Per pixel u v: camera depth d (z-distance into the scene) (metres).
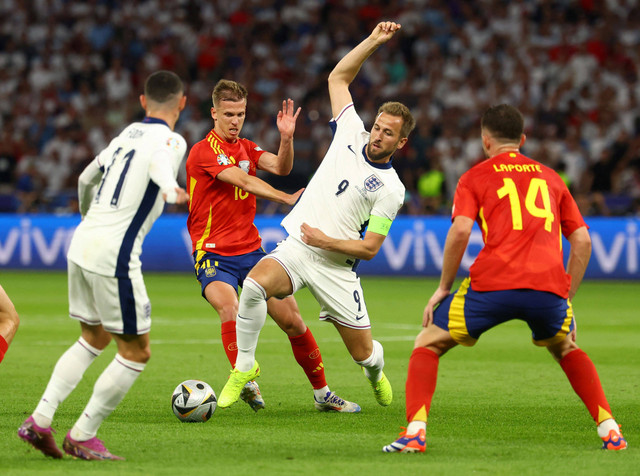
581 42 83.44
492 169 17.73
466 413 21.70
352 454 17.06
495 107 18.36
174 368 28.45
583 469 15.76
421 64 83.38
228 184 23.70
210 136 23.92
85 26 92.81
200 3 92.50
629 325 40.88
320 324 41.25
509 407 22.52
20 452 17.08
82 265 16.41
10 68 90.94
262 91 83.25
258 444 18.03
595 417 17.73
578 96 78.44
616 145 67.38
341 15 87.88
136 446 17.73
